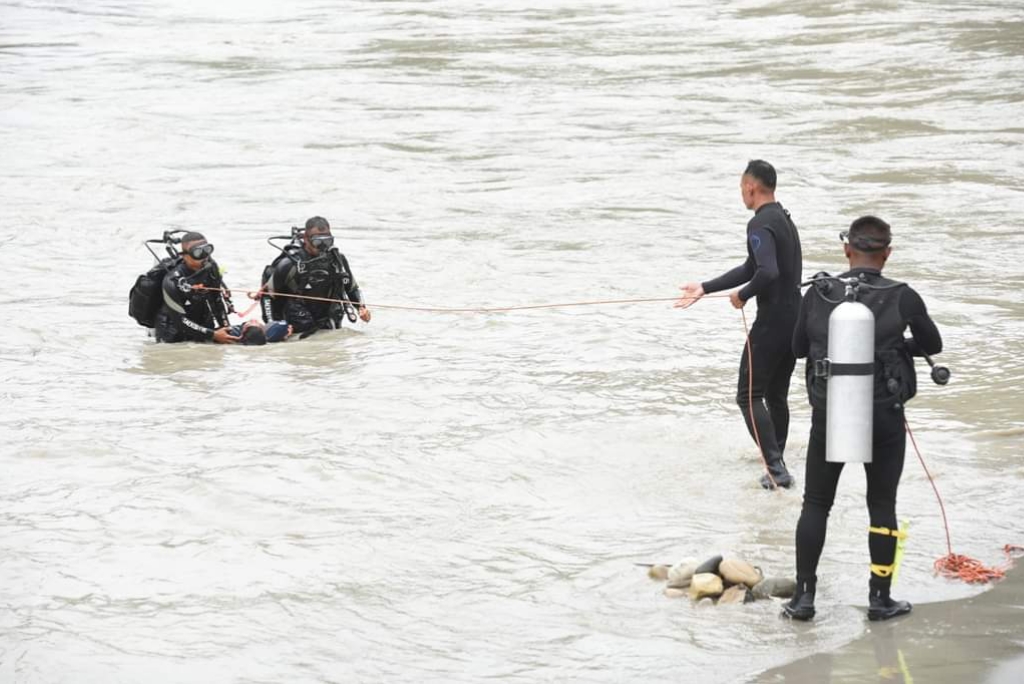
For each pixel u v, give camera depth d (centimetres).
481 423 3453
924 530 2630
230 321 4916
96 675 2078
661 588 2391
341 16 16925
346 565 2522
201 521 2755
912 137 8825
